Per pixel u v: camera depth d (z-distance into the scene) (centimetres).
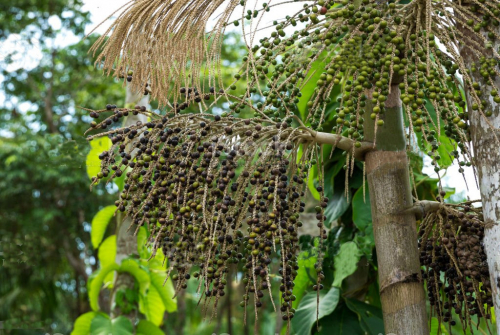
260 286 201
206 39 224
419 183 360
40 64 1360
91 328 387
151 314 457
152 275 442
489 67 204
